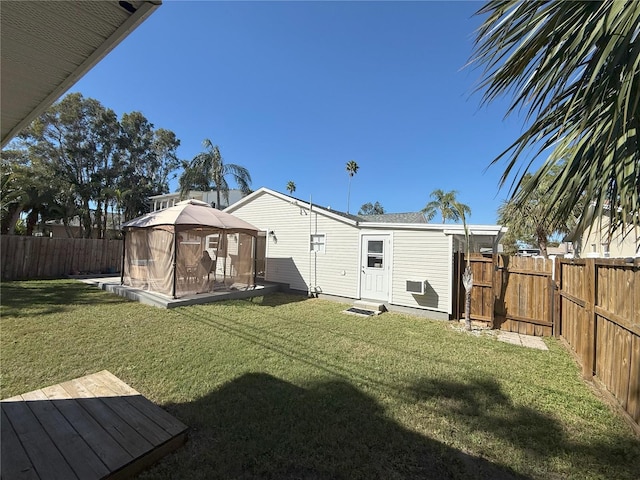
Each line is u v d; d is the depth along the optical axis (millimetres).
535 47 1853
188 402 3035
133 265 9156
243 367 3947
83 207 20859
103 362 3959
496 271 6516
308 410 2941
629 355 2881
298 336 5402
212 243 10578
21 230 17250
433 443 2494
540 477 2158
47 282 10500
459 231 7168
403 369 4055
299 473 2127
